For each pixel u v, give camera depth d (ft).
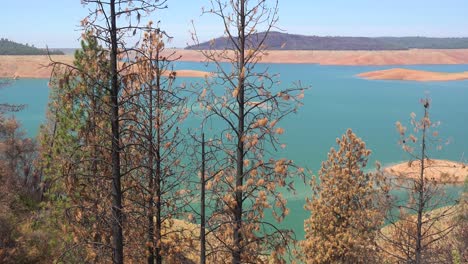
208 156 38.17
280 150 212.64
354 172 61.41
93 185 34.71
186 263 40.52
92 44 35.22
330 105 420.77
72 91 30.94
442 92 550.77
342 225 59.41
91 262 34.37
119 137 32.94
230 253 36.91
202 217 35.19
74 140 50.29
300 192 131.54
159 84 39.11
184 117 41.47
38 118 287.69
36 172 103.91
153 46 38.73
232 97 34.58
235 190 33.14
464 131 269.85
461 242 51.98
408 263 41.32
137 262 39.04
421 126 40.78
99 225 32.91
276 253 33.35
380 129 285.23
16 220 72.84
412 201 41.50
